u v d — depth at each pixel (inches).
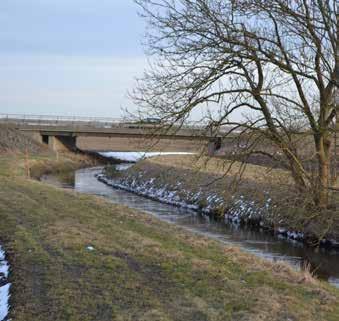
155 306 285.1
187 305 287.0
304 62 577.6
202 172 1076.5
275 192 776.9
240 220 805.9
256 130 575.8
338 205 625.0
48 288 316.8
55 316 271.9
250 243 656.4
